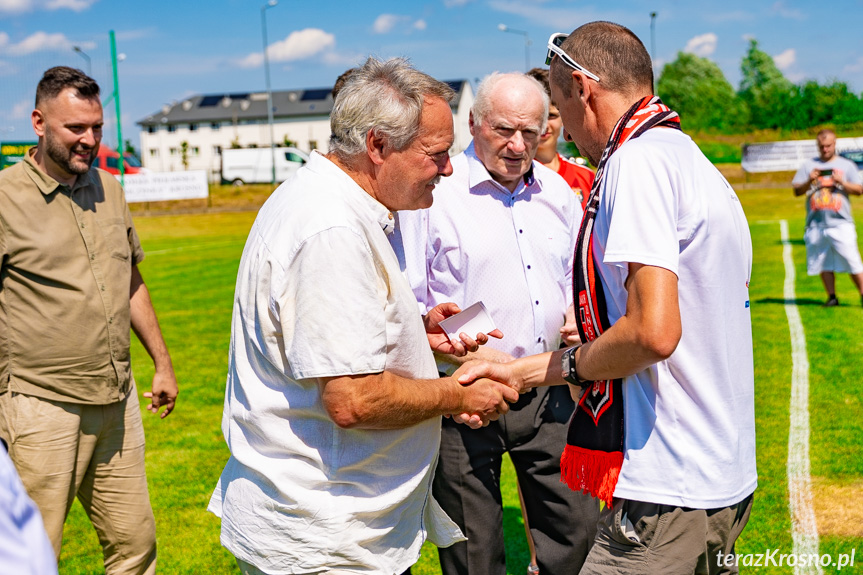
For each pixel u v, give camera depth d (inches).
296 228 74.7
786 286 435.5
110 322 118.5
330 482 78.2
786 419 219.8
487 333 106.7
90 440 119.5
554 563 121.0
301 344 72.6
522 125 115.0
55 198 115.6
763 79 2519.7
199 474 205.0
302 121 3051.2
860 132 1449.3
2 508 35.7
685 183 74.2
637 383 77.7
